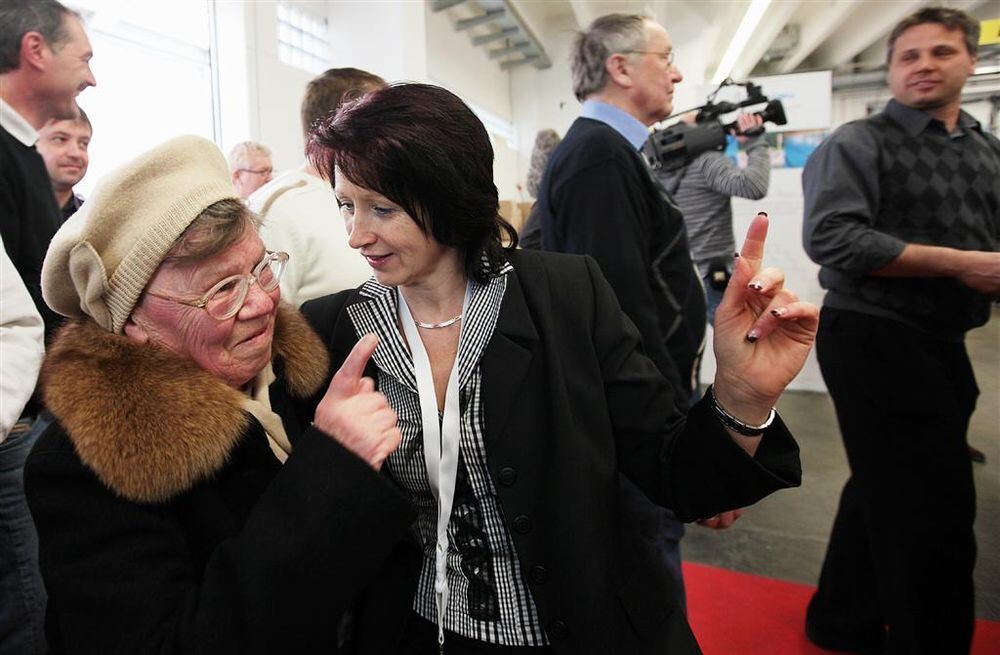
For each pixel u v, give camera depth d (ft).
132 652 1.77
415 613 2.60
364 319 2.48
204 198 2.00
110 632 1.81
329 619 1.89
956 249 4.34
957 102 4.42
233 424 2.01
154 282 2.00
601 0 18.60
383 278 2.24
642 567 2.50
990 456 5.93
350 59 11.43
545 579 2.26
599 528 2.29
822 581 5.52
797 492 8.82
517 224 17.06
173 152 2.01
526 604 2.38
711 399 2.17
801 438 10.89
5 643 4.00
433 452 2.30
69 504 1.88
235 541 1.90
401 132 1.97
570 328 2.43
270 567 1.80
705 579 6.70
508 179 23.43
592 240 3.71
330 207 3.93
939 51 4.14
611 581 2.33
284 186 3.92
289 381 2.48
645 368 2.52
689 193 7.51
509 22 20.07
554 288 2.49
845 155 4.50
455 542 2.43
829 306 4.77
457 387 2.29
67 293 2.06
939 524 4.28
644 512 4.29
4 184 3.84
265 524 1.90
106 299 1.99
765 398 2.06
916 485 4.35
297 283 3.72
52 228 4.24
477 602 2.40
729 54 18.28
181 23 8.77
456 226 2.16
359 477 1.89
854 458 4.67
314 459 1.94
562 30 25.41
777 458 2.16
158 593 1.86
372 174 1.99
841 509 5.30
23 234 3.99
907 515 4.37
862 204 4.41
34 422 4.11
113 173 1.93
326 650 2.15
